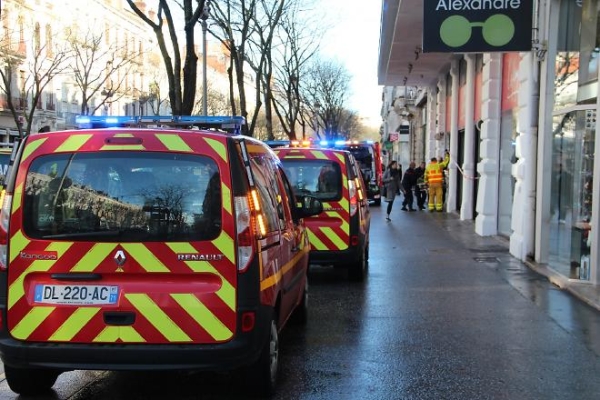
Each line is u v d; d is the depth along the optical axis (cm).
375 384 481
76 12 3991
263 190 452
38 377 450
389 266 1020
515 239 1094
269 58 2358
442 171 2167
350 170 872
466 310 719
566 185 916
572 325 652
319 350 568
